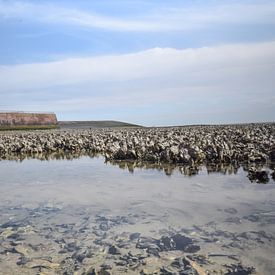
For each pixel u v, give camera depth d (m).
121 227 4.65
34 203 6.11
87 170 10.31
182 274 3.30
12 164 12.73
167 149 11.70
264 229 4.35
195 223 4.69
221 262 3.49
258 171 7.84
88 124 76.69
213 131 25.17
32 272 3.42
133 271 3.40
